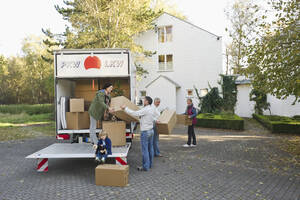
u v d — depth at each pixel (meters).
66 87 7.16
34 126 15.77
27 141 9.98
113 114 5.77
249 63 6.45
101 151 4.89
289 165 5.59
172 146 8.20
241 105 18.42
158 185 4.31
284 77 5.99
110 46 14.77
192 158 6.38
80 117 6.35
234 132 11.45
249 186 4.24
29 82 37.03
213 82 18.70
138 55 19.52
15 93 40.91
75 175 5.04
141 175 4.92
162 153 7.05
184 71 19.53
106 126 5.62
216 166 5.57
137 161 6.19
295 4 6.00
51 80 18.73
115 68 6.43
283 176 4.80
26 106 28.19
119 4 14.23
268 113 16.48
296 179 4.61
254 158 6.31
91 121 5.71
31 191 4.06
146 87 19.12
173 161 6.07
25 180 4.69
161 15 20.11
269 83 6.17
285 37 6.00
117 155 4.92
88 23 15.09
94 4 14.52
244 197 3.75
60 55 6.36
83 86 7.67
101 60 6.41
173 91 18.39
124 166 4.48
